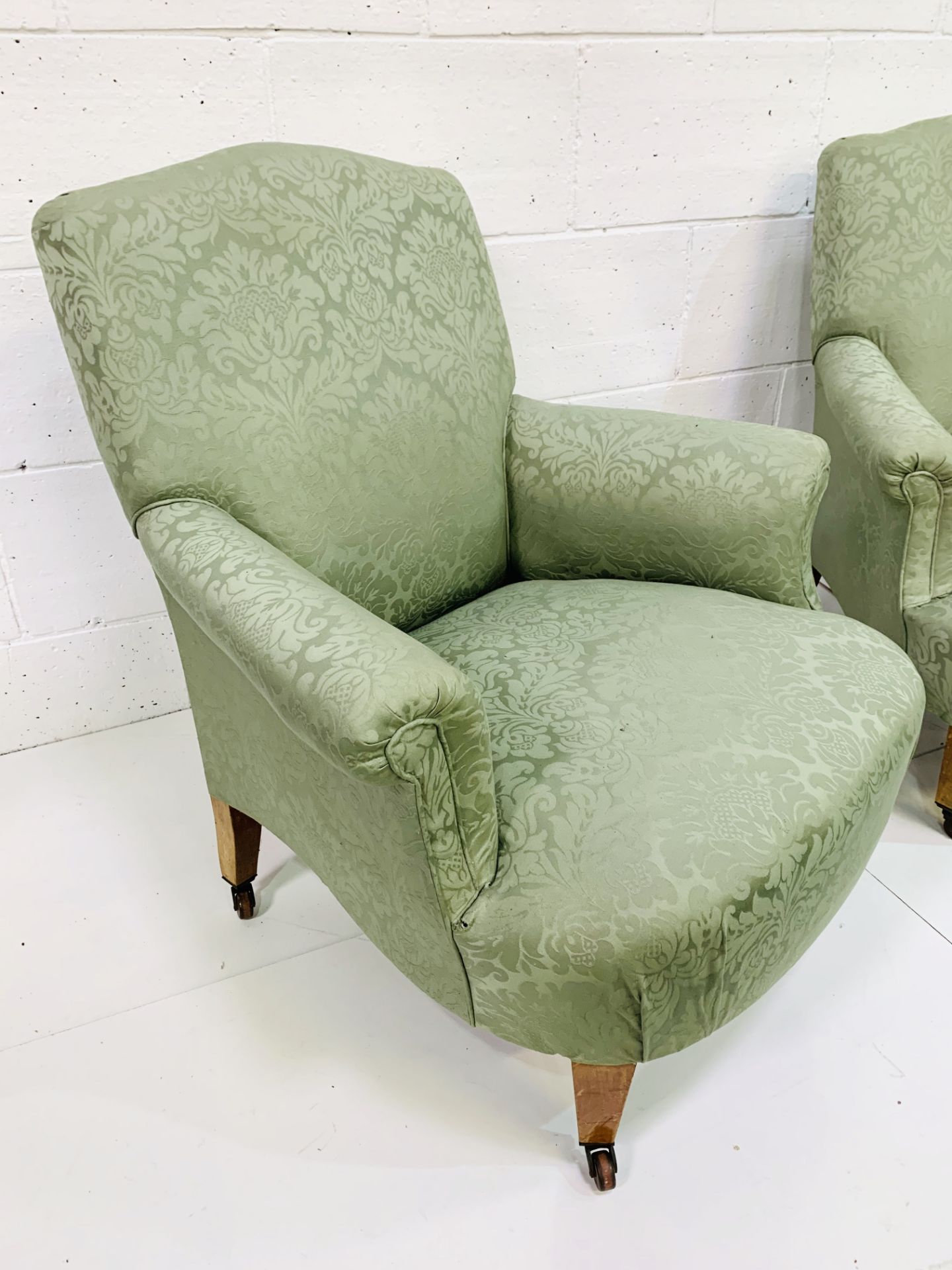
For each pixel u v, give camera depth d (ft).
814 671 3.15
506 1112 3.35
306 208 3.42
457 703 2.33
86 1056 3.55
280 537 3.31
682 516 3.74
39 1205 3.07
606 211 5.16
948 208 4.98
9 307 4.26
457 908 2.58
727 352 5.88
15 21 3.79
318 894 4.30
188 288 3.13
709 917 2.47
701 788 2.68
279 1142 3.25
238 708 3.20
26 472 4.58
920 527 4.05
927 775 4.86
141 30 3.97
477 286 3.97
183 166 3.25
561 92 4.77
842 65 5.32
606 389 5.66
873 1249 2.91
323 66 4.31
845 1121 3.28
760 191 5.48
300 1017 3.70
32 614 4.90
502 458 4.08
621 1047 2.62
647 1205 3.04
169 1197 3.09
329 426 3.40
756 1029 3.60
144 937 4.07
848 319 5.00
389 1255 2.93
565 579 4.16
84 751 5.20
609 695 3.04
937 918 4.04
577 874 2.51
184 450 3.12
